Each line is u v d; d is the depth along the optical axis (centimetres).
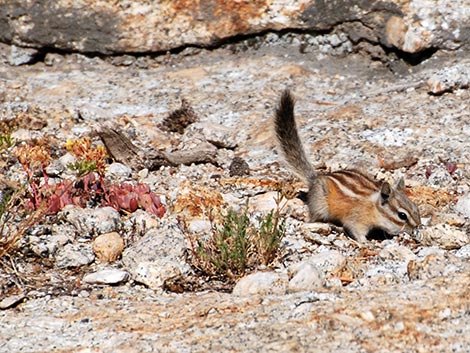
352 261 1025
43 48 1689
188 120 1460
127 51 1675
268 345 828
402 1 1591
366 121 1417
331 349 816
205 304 927
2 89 1594
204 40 1670
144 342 852
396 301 897
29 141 1378
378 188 1117
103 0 1650
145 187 1176
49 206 1127
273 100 1524
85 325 897
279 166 1317
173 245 1028
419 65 1598
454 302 890
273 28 1664
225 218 1065
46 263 1037
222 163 1341
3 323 907
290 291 948
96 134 1401
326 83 1589
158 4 1653
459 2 1586
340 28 1650
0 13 1670
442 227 1073
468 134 1364
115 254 1048
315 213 1154
